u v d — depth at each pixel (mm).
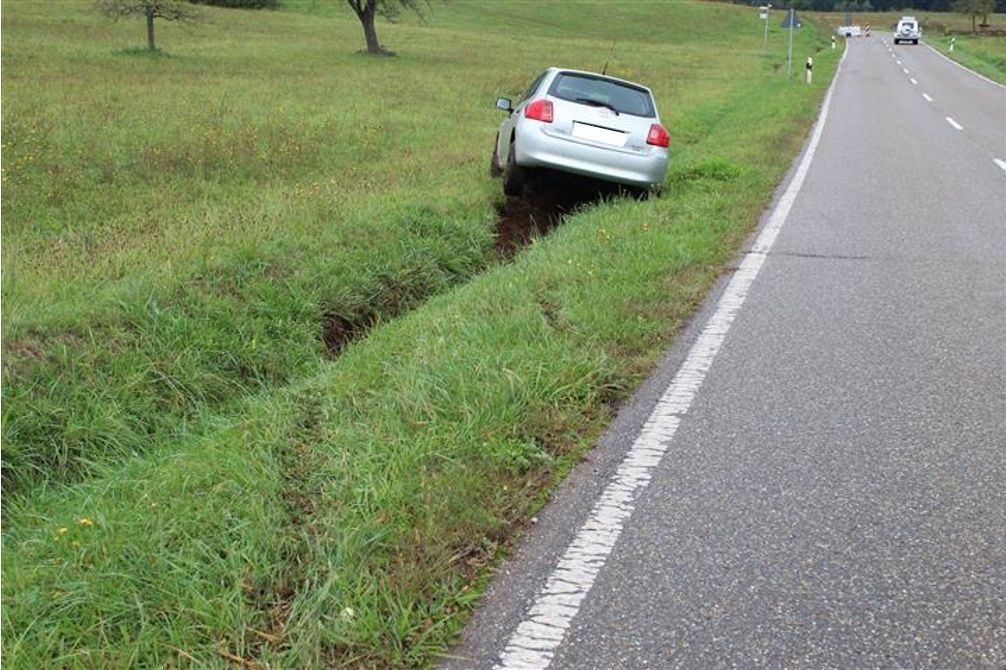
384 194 9555
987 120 19984
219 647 2555
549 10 81125
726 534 3199
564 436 3979
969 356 5102
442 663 2525
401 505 3246
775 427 4133
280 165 11719
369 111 18281
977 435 4027
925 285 6656
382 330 5926
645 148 9328
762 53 52656
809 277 6895
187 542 3055
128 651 2525
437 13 73000
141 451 4703
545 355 4688
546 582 2912
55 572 2971
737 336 5484
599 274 6527
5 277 6215
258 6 66875
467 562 3010
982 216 9383
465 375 4379
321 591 2678
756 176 11586
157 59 30203
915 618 2717
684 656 2547
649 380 4758
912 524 3260
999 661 2521
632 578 2930
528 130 9273
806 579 2920
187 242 7152
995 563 3010
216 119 15539
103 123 14539
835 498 3455
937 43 70250
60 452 4535
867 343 5340
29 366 4859
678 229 8133
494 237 8922
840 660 2525
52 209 8984
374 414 4148
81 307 5586
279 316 6152
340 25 57219
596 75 9766
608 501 3441
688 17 81250
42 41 33281
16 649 2525
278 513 3244
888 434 4043
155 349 5387
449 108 19719
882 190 10992
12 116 14594
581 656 2549
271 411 4402
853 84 32031
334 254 7184
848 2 147625
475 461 3635
